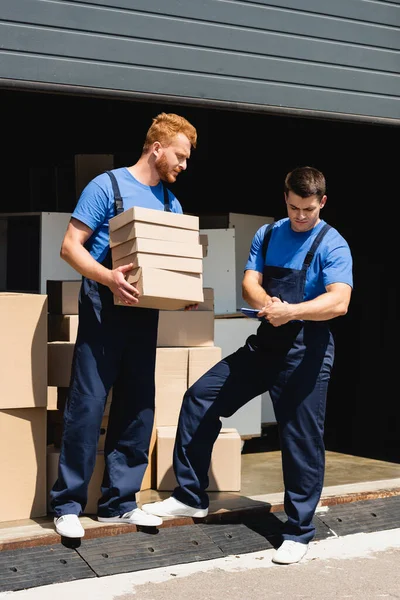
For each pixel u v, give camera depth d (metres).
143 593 6.06
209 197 12.96
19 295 6.85
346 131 11.06
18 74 6.77
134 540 6.77
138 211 6.28
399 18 8.68
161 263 6.35
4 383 6.75
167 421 8.30
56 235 9.62
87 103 10.41
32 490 6.96
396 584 6.40
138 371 6.85
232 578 6.42
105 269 6.41
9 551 6.31
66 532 6.45
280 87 7.95
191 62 7.50
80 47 7.02
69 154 12.62
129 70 7.22
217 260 10.45
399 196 11.06
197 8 7.54
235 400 7.11
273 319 6.56
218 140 12.28
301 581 6.41
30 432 6.94
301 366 6.82
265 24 7.88
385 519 7.84
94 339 6.62
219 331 10.05
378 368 11.83
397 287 11.42
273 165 12.62
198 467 7.10
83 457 6.62
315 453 6.90
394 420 11.52
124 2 7.20
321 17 8.19
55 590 6.05
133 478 6.95
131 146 12.65
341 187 12.03
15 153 12.38
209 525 7.17
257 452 10.29
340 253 6.85
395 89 8.64
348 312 12.39
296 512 6.90
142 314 6.81
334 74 8.25
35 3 6.84
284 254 7.00
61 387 7.36
